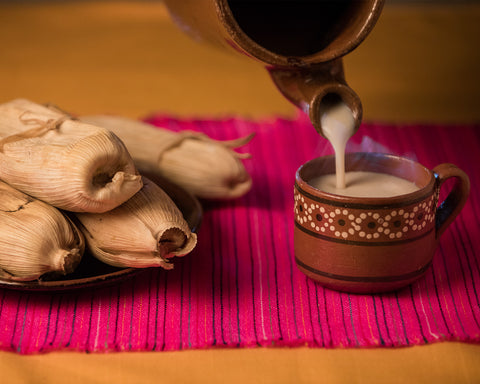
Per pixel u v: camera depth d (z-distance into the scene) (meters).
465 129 1.16
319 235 0.79
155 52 1.57
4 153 0.81
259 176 1.05
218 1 0.79
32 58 1.49
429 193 0.78
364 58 1.49
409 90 1.33
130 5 1.89
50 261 0.78
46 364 0.75
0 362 0.75
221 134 1.14
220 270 0.86
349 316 0.80
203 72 1.45
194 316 0.80
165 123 1.16
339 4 0.87
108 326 0.79
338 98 0.84
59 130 0.83
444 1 1.99
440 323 0.79
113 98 1.30
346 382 0.74
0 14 1.82
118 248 0.80
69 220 0.80
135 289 0.83
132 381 0.74
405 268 0.79
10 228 0.78
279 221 0.95
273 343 0.77
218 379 0.74
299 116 1.19
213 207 0.98
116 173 0.78
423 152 1.10
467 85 1.35
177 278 0.85
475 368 0.75
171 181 0.95
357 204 0.77
